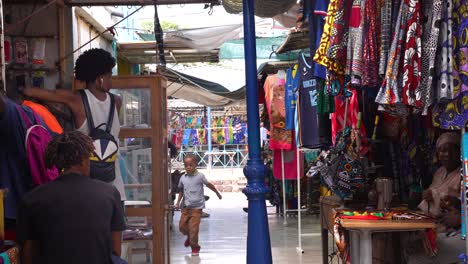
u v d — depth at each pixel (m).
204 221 12.77
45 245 2.91
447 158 4.42
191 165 8.55
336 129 6.41
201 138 25.98
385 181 4.80
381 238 5.04
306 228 11.05
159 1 6.29
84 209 2.95
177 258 8.11
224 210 15.32
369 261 4.08
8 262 2.69
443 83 3.44
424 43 3.54
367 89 4.08
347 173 5.25
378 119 5.54
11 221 3.38
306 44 8.54
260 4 6.18
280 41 11.22
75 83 5.74
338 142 5.91
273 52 9.44
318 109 6.29
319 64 4.29
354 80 3.75
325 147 7.27
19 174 3.38
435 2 3.45
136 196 5.78
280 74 9.61
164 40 9.20
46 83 5.92
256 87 4.89
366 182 5.29
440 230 4.34
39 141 3.36
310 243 9.14
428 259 4.36
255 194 4.74
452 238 4.25
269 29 13.52
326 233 6.07
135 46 9.61
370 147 5.70
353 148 5.61
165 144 6.13
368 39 3.75
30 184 3.42
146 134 5.77
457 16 3.42
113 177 4.07
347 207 5.16
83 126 4.02
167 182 6.22
